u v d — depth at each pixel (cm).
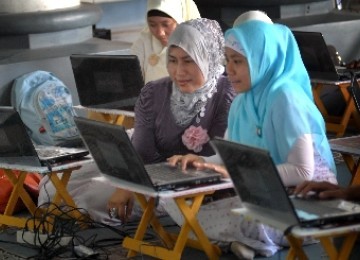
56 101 710
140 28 1164
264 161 390
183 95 548
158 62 682
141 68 679
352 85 647
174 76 545
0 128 571
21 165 582
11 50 827
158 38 666
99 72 649
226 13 1008
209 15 1023
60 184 585
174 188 483
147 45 691
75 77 673
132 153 474
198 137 551
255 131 489
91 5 908
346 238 413
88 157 586
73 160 581
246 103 495
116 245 565
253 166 400
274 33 486
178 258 508
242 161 407
